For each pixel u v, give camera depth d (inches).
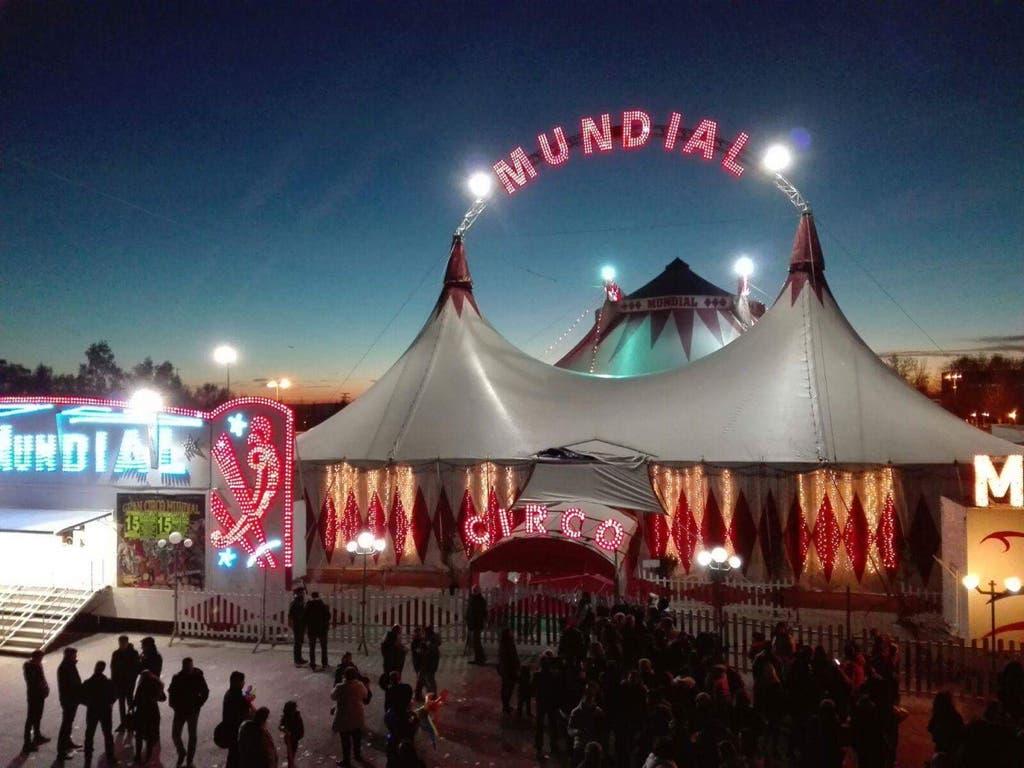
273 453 748.0
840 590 832.9
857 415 920.3
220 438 754.2
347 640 700.0
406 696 418.3
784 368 991.0
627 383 1070.4
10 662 658.2
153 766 456.4
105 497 766.5
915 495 831.1
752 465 861.8
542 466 856.3
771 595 790.5
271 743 371.2
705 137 1097.4
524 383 1078.4
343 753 454.3
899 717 434.6
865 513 838.5
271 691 576.1
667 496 884.0
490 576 820.6
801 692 449.1
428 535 925.2
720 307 1494.8
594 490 811.4
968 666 570.9
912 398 967.0
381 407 1055.0
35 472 781.9
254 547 746.2
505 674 526.9
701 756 365.4
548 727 500.7
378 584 899.4
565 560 717.3
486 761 458.9
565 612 692.7
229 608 717.3
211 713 537.6
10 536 775.1
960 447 869.2
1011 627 647.1
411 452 954.1
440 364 1093.8
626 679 439.8
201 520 753.0
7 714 540.7
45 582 768.3
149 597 746.2
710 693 421.4
